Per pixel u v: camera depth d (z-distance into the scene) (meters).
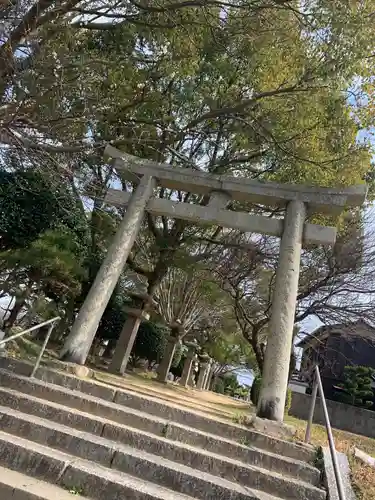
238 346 24.16
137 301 11.58
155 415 5.93
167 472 4.46
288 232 8.05
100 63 7.78
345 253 14.34
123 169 9.29
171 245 12.67
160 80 10.68
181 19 8.12
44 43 6.95
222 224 8.66
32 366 6.45
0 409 5.12
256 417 6.45
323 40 7.66
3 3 6.10
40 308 10.77
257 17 8.12
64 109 7.11
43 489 3.89
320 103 9.30
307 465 5.13
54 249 9.30
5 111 6.08
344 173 10.13
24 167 8.55
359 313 14.69
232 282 14.78
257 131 9.89
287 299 7.43
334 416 17.22
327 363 21.31
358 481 5.16
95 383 6.31
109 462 4.55
